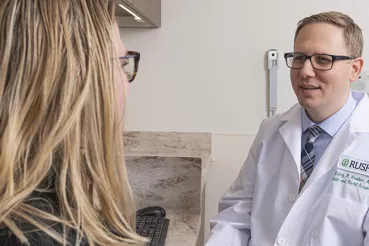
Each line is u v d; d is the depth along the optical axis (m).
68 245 0.46
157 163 1.50
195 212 1.51
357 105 1.33
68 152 0.48
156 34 2.30
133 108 2.38
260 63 2.26
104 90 0.51
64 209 0.47
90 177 0.52
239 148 2.34
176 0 2.26
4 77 0.46
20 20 0.47
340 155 1.24
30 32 0.47
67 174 0.48
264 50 2.25
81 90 0.49
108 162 0.53
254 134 2.32
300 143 1.35
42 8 0.48
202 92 2.32
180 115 2.36
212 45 2.28
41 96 0.46
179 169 1.50
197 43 2.29
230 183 2.37
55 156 0.49
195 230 1.33
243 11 2.23
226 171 2.37
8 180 0.45
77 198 0.48
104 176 0.53
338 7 2.17
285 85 2.25
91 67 0.50
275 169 1.41
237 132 2.33
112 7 0.56
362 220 1.16
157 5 2.16
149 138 2.38
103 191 0.53
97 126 0.51
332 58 1.20
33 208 0.45
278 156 1.42
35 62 0.46
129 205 0.64
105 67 0.51
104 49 0.51
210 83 2.31
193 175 1.49
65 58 0.48
